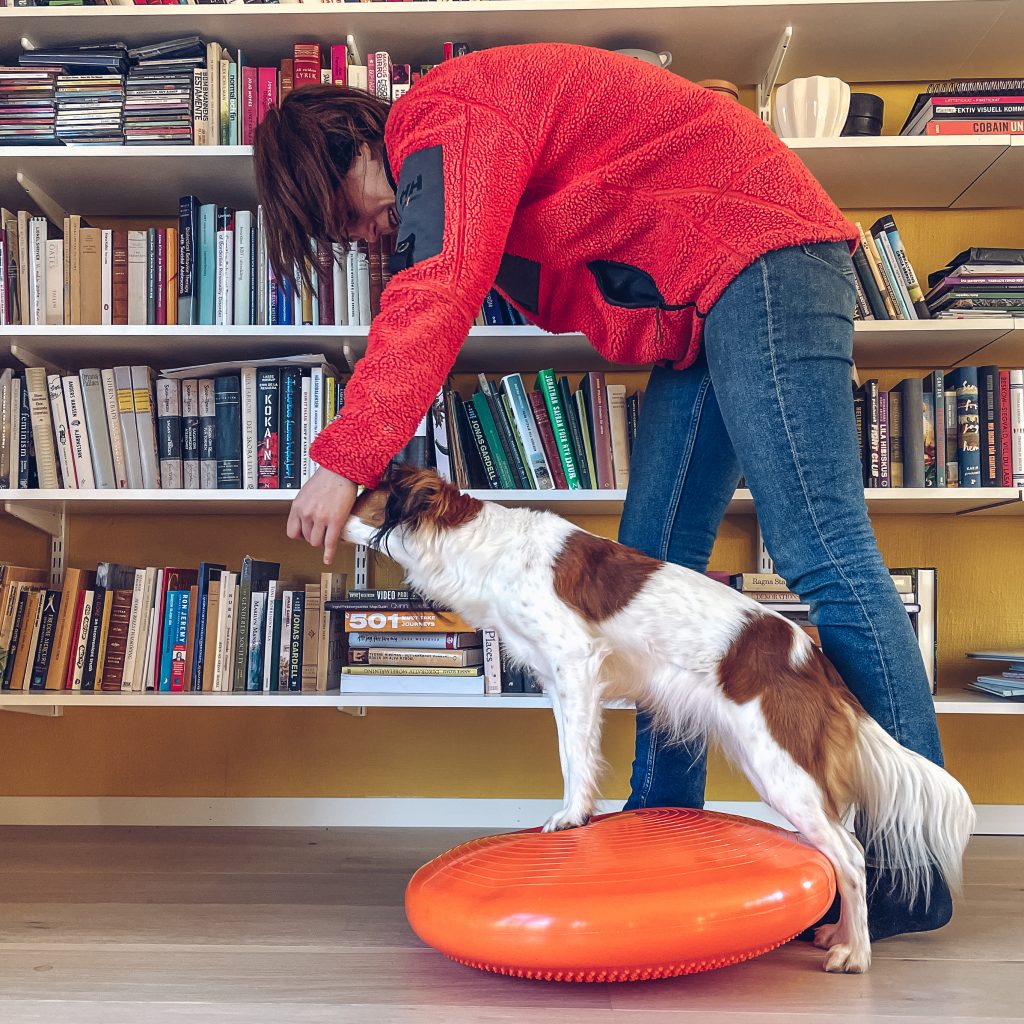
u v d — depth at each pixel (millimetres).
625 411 2061
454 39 2078
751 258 1186
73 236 2066
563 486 2029
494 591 1297
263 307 2039
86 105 2031
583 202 1243
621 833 1173
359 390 1182
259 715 2244
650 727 1450
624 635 1255
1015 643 2215
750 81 2232
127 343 2045
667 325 1327
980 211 2291
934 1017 996
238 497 1966
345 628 2012
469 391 2307
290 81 2039
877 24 2018
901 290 2023
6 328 1976
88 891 1575
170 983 1116
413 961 1204
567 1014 1008
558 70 1213
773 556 1248
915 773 1127
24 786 2242
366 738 2236
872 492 1952
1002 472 1996
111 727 2246
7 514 2293
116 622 2078
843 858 1130
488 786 2223
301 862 1809
